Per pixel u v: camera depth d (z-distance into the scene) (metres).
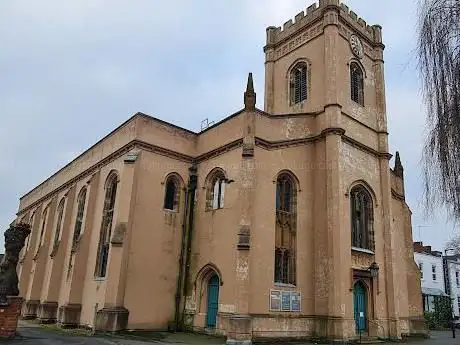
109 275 25.86
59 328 28.78
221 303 25.38
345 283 25.36
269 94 35.47
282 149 28.03
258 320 23.88
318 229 27.14
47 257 39.94
